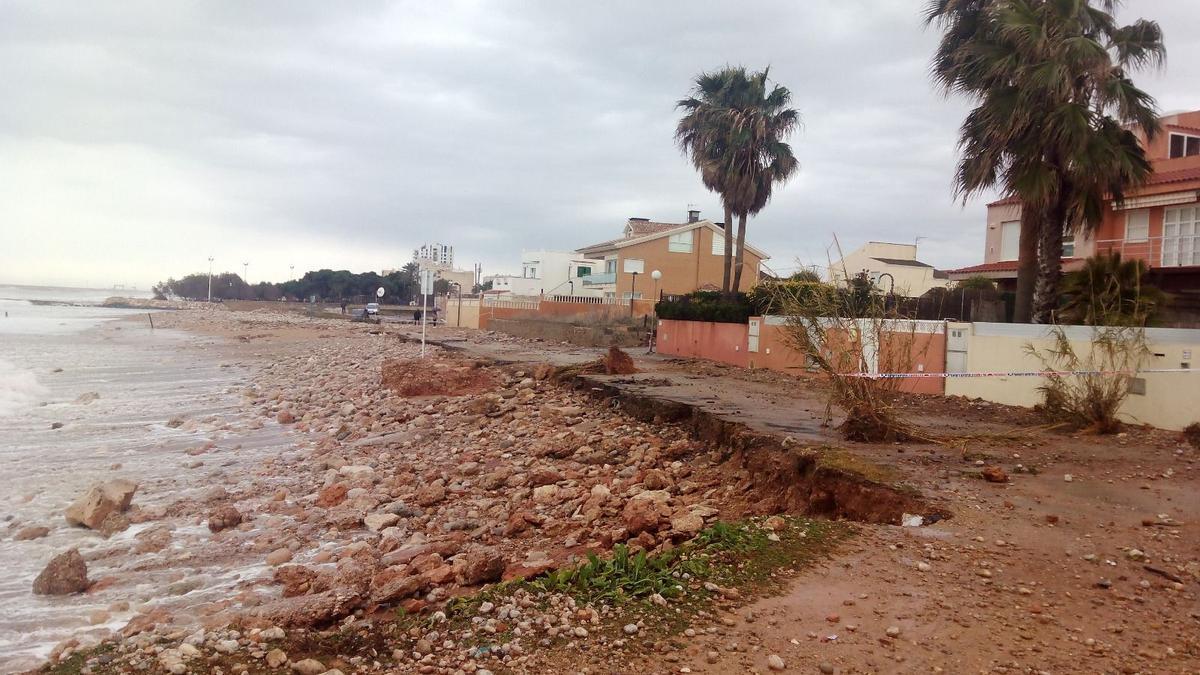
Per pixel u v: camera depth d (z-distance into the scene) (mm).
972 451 10812
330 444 16516
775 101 33750
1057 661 4938
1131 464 10086
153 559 9297
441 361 26734
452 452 15242
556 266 71500
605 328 40438
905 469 9617
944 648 5145
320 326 67750
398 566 8297
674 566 6852
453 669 5188
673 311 32688
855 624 5535
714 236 53531
